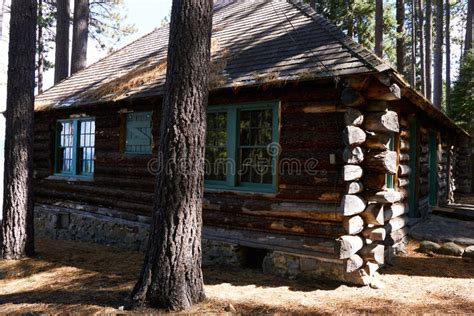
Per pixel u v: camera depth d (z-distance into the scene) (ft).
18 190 26.17
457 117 65.98
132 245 30.25
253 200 23.08
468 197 60.54
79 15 55.42
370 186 20.01
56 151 38.01
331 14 63.72
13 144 26.30
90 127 35.06
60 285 20.92
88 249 30.12
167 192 16.16
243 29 29.50
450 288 19.02
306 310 16.12
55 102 36.47
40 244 32.19
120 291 19.10
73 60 55.47
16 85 26.04
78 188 34.91
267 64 22.81
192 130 16.35
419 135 31.96
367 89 19.51
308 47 22.48
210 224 25.08
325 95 20.70
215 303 16.65
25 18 26.25
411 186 31.71
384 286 19.35
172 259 15.94
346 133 18.49
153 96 26.07
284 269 21.70
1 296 19.66
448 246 25.72
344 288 19.15
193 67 16.44
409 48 95.35
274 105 22.58
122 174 31.32
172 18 16.78
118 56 40.91
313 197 20.85
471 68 66.74
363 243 20.01
